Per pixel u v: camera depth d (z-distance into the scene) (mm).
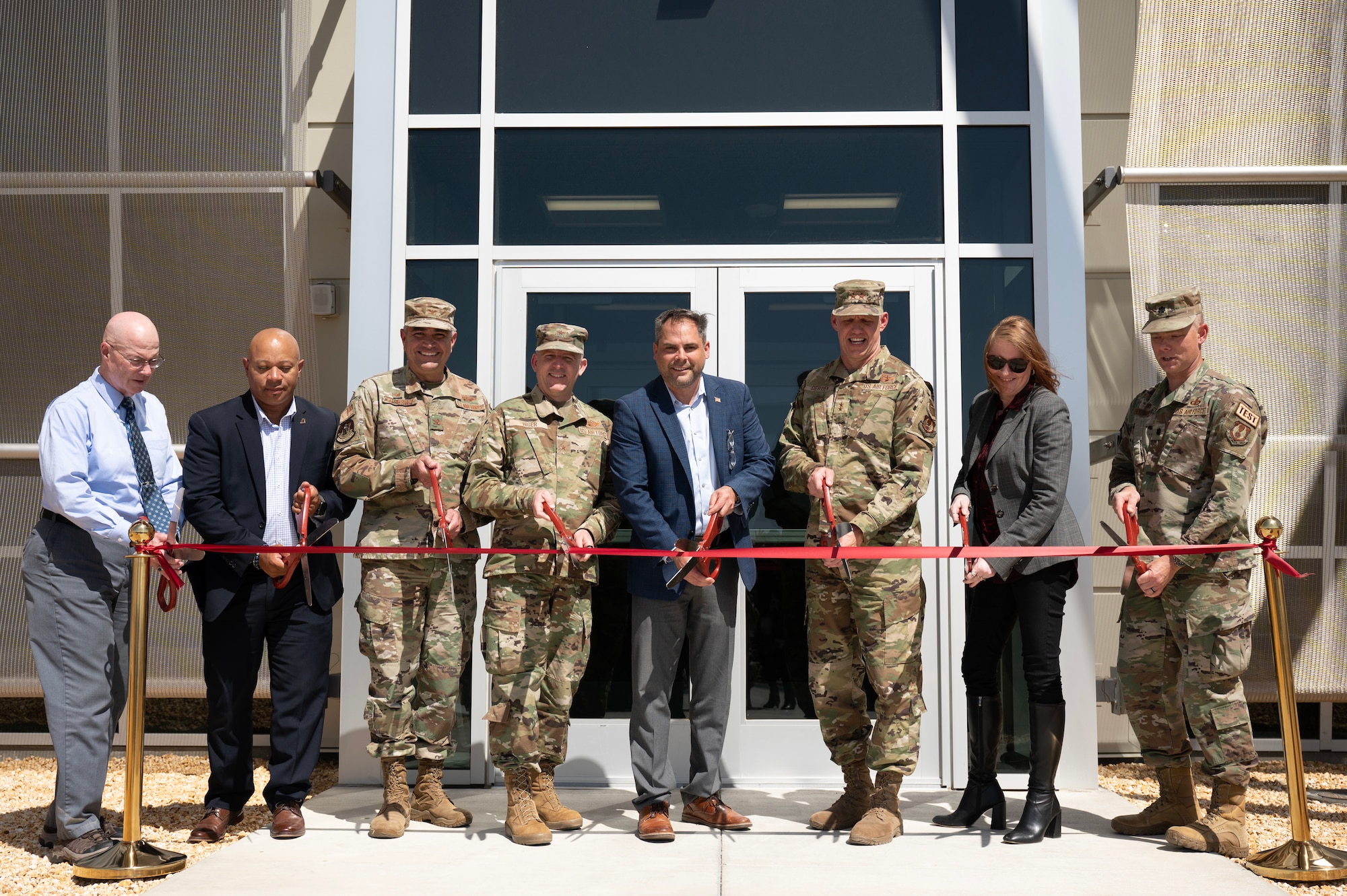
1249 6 4922
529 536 3555
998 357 3580
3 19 5066
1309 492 4832
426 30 4691
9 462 5043
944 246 4531
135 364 3498
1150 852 3320
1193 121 4922
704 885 2949
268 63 5055
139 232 5031
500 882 2986
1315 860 3154
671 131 4641
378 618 3562
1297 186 4871
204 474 3576
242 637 3559
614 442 3668
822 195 4602
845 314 3611
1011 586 3576
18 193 5039
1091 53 5434
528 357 4578
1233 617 3357
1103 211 5398
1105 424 5320
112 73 5070
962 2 4641
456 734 4414
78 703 3355
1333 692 4844
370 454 3684
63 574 3367
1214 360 4840
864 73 4641
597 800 4129
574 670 3633
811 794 4207
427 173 4637
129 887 3082
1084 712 4301
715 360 4559
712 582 3469
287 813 3508
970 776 3705
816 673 3656
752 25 4672
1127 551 3270
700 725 3629
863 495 3596
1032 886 2955
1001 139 4602
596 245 4594
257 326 5051
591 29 4684
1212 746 3385
